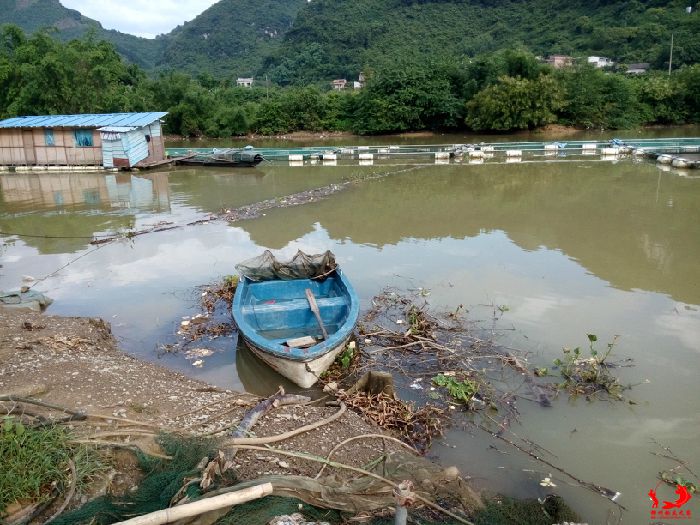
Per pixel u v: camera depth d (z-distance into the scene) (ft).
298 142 133.59
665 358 27.22
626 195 62.59
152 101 146.10
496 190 67.67
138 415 20.76
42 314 33.27
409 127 142.31
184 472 16.52
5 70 124.77
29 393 21.58
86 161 91.66
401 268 40.75
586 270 39.55
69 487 15.94
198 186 74.79
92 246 48.49
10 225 56.39
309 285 33.12
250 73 329.72
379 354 28.40
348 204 61.67
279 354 24.43
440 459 20.49
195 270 41.70
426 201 62.59
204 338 30.68
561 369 26.55
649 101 142.92
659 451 20.89
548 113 131.95
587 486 19.11
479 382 25.52
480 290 36.24
